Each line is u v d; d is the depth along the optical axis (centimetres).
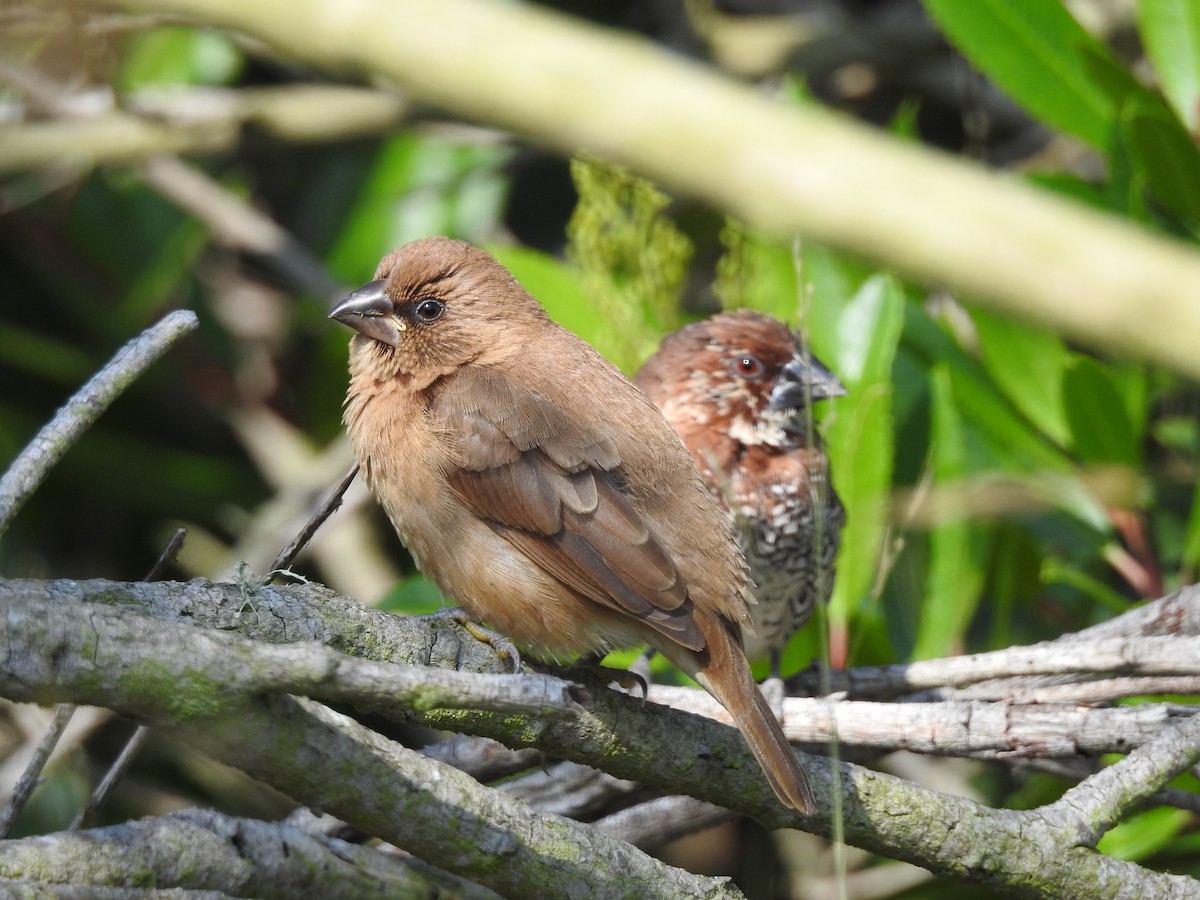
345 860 562
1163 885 646
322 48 277
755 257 1053
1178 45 997
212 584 560
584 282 1030
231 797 1209
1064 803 646
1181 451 1119
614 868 578
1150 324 223
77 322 1420
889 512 897
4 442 1305
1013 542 1006
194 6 299
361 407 827
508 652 661
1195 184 962
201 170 1432
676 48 1391
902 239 234
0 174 1186
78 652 448
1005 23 1015
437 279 816
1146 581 1003
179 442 1451
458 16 264
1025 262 229
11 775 998
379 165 1394
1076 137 1041
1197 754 658
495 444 760
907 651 1018
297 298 1441
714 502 782
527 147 1305
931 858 635
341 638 585
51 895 463
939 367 1009
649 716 622
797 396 985
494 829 556
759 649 961
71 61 1150
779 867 1218
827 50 1388
